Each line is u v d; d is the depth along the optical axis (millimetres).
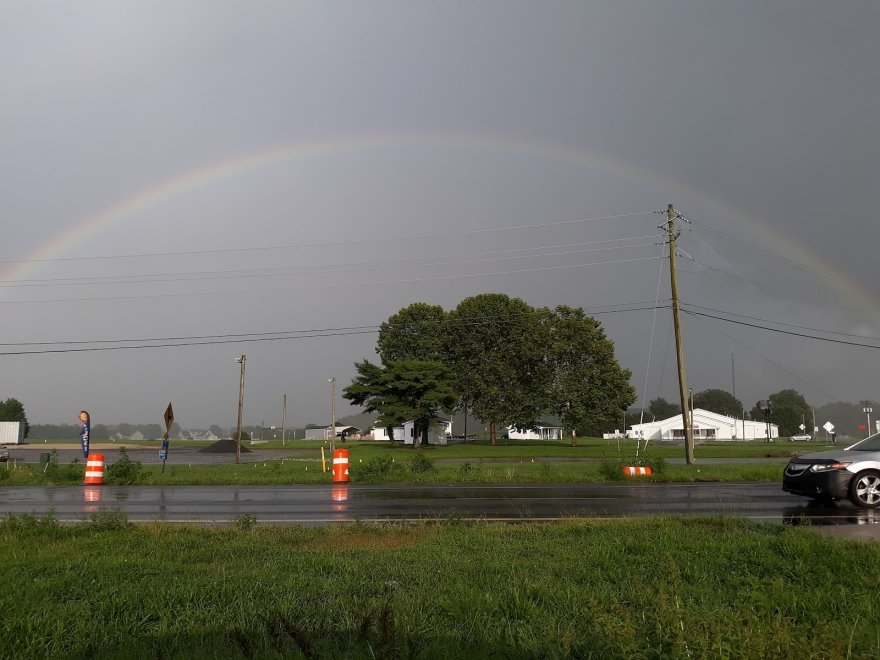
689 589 6469
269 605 6148
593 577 7125
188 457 56812
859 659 4418
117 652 5102
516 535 10250
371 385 74938
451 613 5730
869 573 7027
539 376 79562
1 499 19359
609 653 4637
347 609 5945
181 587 6859
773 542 8555
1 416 114875
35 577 7590
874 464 14148
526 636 5160
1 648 5156
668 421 119938
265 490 21672
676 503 16250
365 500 17906
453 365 81562
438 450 65312
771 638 4543
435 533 10719
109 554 9031
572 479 24594
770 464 32375
